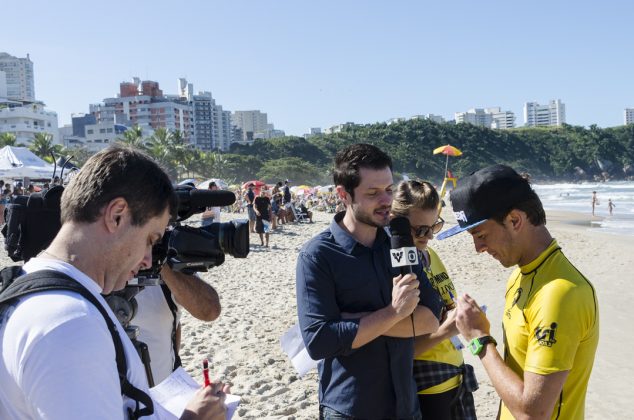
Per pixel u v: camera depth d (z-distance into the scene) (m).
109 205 1.54
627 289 12.29
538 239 2.26
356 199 2.76
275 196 25.12
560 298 2.09
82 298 1.45
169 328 2.87
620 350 7.66
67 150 80.75
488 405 5.38
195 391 2.08
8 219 2.26
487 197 2.25
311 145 142.38
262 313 9.08
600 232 28.86
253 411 5.09
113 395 1.40
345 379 2.74
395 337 2.74
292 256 16.28
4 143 77.31
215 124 196.25
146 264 1.75
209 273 13.25
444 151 10.72
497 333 8.33
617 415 5.57
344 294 2.78
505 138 176.12
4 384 1.37
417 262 2.76
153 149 84.19
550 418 2.15
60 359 1.32
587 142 182.00
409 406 2.76
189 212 2.46
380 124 164.88
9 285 1.49
